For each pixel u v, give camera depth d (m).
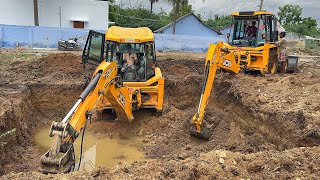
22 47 25.44
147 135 9.44
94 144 8.91
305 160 5.77
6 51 20.67
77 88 11.55
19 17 32.16
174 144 8.95
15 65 15.11
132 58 9.92
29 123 9.86
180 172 5.21
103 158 8.16
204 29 43.19
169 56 23.52
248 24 14.32
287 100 9.51
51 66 14.41
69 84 11.56
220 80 12.50
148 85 9.71
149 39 9.76
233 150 8.21
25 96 10.33
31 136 9.35
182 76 14.03
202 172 5.33
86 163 7.85
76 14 34.47
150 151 8.49
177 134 9.35
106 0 35.66
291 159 5.76
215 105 12.03
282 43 15.14
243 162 5.70
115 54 9.81
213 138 9.09
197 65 18.05
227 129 9.62
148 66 10.01
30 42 26.33
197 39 31.12
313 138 7.32
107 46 9.80
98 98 6.91
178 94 12.89
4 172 6.88
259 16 13.74
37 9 31.14
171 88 12.95
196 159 5.78
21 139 8.68
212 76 8.91
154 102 9.98
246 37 14.34
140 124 9.84
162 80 9.78
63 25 34.09
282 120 8.29
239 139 8.96
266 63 13.37
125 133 9.49
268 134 8.64
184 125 9.69
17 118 8.74
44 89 11.31
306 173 5.37
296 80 11.41
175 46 30.80
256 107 9.52
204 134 9.06
